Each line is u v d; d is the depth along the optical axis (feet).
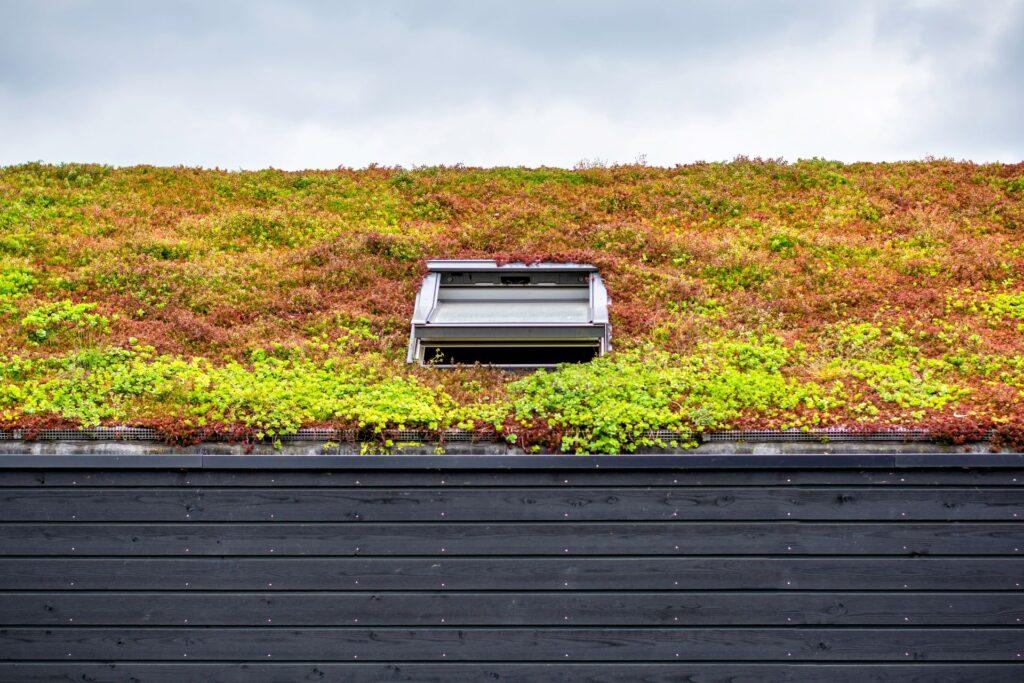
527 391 33.63
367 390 33.83
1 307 40.83
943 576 27.40
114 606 27.40
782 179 64.39
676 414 30.35
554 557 27.63
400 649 27.58
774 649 27.55
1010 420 29.76
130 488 27.50
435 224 56.85
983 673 27.35
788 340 39.65
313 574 27.55
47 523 27.43
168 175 66.59
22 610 27.40
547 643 27.61
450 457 27.45
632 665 27.61
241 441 29.48
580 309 43.62
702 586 27.55
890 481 27.53
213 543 27.50
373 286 46.57
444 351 42.22
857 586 27.48
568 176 66.74
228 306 43.52
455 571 27.61
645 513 27.63
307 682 27.55
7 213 54.95
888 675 27.48
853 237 52.90
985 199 58.54
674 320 41.73
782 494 27.58
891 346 38.75
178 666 27.55
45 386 32.60
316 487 27.66
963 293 44.75
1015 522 27.40
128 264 47.80
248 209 59.41
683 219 57.31
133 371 34.19
